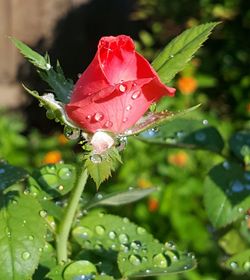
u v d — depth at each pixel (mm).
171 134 471
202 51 1566
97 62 292
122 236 393
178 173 1154
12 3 2045
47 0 2080
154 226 1059
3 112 1673
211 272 926
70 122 308
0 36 2035
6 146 1358
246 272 394
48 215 371
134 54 297
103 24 2135
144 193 403
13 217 339
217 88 1548
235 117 1463
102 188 1129
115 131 307
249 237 504
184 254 376
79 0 2119
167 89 297
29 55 325
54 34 2096
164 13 1688
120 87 291
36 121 1963
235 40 1563
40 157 1351
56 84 324
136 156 1190
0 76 2031
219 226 422
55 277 345
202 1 1601
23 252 330
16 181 367
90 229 394
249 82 1493
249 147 474
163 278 859
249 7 1558
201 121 479
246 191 430
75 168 391
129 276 360
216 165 443
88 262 350
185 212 1072
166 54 333
